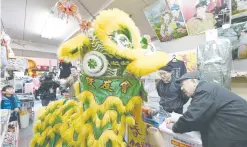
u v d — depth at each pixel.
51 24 4.09
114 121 0.60
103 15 0.67
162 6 1.91
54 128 0.69
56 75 4.54
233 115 1.09
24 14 4.02
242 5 1.46
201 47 1.57
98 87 0.66
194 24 1.75
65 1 1.58
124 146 0.60
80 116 0.64
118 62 0.65
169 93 1.67
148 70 0.62
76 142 0.61
